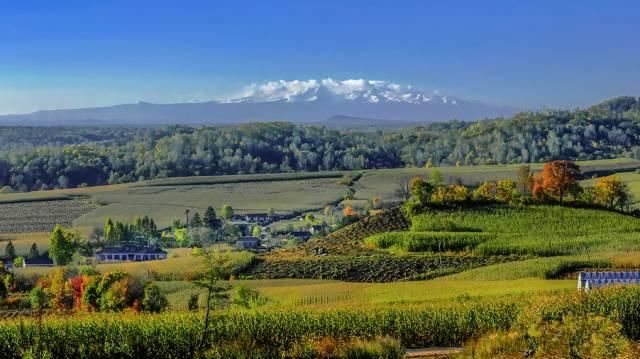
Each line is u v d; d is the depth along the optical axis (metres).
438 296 64.81
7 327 42.31
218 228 179.75
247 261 97.50
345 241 116.69
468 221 116.56
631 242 100.62
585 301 43.44
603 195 132.75
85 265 107.19
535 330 34.94
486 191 136.62
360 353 36.06
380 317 45.31
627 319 41.38
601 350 31.55
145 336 41.38
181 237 168.38
